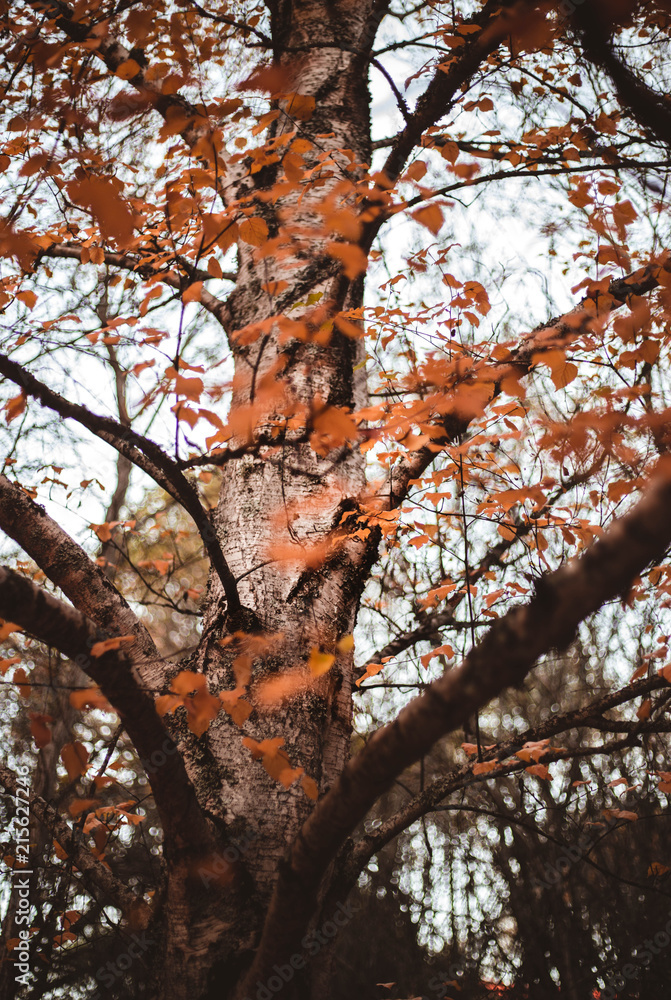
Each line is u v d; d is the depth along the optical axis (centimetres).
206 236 204
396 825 289
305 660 271
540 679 627
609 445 222
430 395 246
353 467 328
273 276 345
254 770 251
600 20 198
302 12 434
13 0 296
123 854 513
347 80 406
